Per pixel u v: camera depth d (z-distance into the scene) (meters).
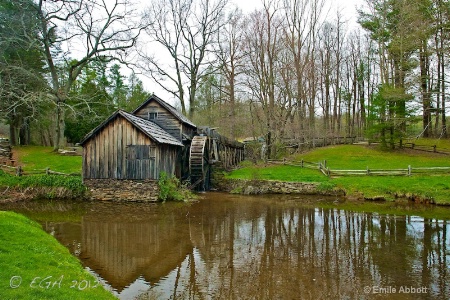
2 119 28.72
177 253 8.81
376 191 18.09
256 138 37.00
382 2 30.92
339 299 6.15
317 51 39.31
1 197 16.38
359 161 26.30
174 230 11.31
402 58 25.86
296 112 34.81
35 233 8.02
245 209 15.39
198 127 23.98
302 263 8.11
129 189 17.44
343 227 11.95
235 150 30.41
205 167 21.94
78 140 34.22
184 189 19.30
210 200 18.09
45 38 24.44
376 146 32.41
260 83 29.09
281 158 29.86
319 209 15.41
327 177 21.23
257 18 34.34
